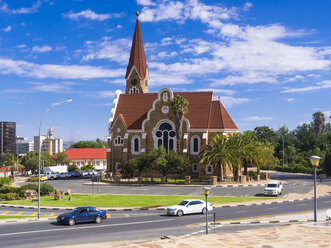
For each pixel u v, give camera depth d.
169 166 66.06
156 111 79.50
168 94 79.12
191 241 11.27
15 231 27.84
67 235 25.97
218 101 81.19
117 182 68.25
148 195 50.75
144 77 92.94
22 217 34.75
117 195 51.19
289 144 138.75
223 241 11.29
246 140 67.25
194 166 76.56
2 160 171.12
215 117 78.88
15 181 86.81
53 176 90.12
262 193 51.56
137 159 69.69
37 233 26.91
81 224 30.72
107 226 29.45
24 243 23.53
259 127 138.75
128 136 81.31
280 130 149.50
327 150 95.12
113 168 82.00
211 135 77.69
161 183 65.50
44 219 33.78
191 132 77.25
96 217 31.16
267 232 12.79
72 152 133.38
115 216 35.00
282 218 30.36
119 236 25.27
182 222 30.45
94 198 48.28
